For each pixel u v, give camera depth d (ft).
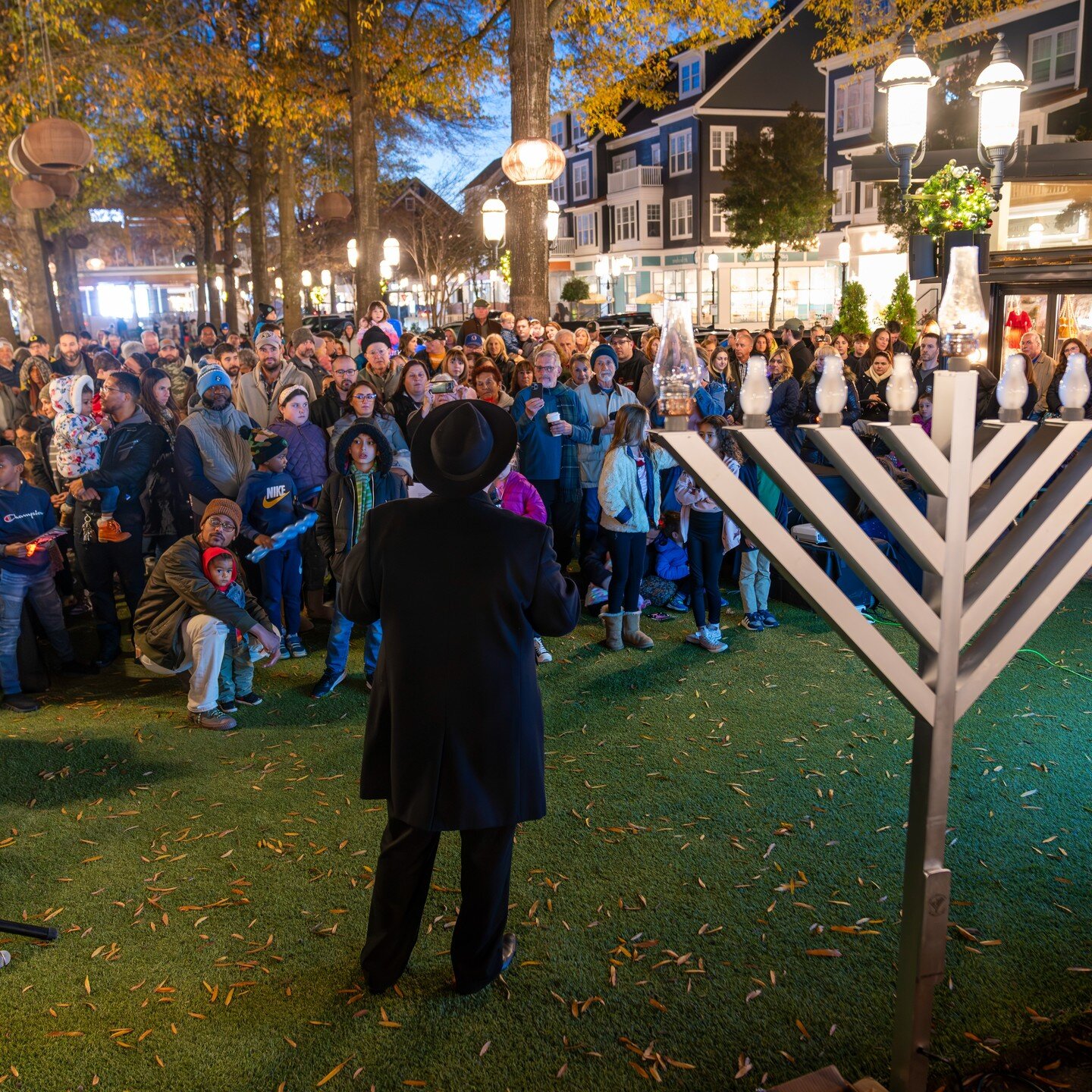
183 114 66.23
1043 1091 8.43
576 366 24.18
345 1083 8.66
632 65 52.31
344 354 30.99
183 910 11.27
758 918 10.89
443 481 8.75
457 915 10.66
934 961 7.84
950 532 7.09
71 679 18.81
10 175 49.14
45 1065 8.91
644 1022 9.32
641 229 132.77
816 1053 8.90
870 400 27.58
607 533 19.42
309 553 21.44
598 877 11.75
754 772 14.37
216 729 16.28
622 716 16.55
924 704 7.30
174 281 142.61
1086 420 7.36
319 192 104.88
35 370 30.63
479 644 8.73
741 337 33.32
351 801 13.80
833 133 104.17
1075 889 11.29
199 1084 8.67
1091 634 19.76
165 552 16.37
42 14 44.39
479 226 115.14
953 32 79.61
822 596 6.86
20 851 12.57
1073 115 73.56
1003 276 35.99
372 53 53.62
